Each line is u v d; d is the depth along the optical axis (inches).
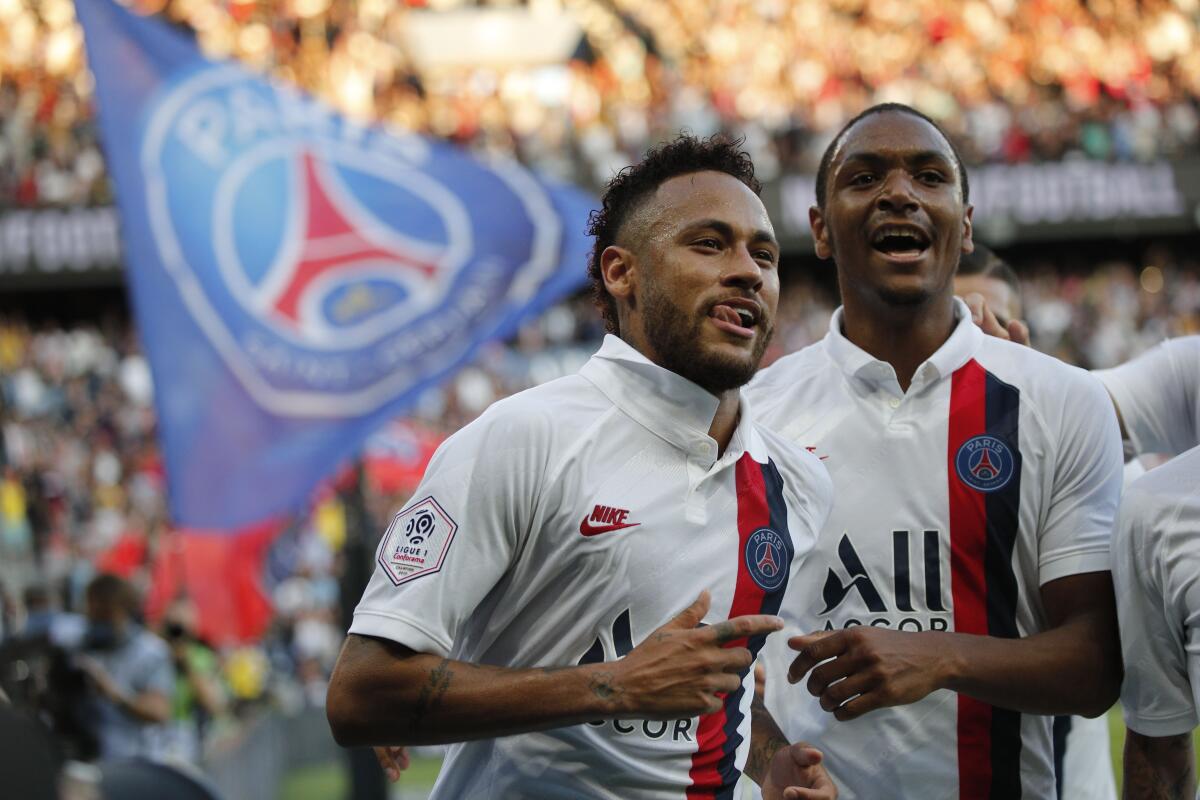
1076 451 98.2
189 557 374.9
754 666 87.0
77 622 258.4
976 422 99.4
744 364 81.4
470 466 79.5
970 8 805.2
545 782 82.9
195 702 268.1
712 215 81.4
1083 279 775.1
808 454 93.4
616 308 86.6
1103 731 117.1
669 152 85.1
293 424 213.2
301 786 331.9
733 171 85.4
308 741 340.5
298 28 812.6
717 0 818.2
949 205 99.2
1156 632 89.6
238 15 813.2
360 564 239.3
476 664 79.6
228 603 375.9
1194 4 790.5
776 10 818.2
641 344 84.0
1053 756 104.4
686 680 75.0
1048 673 91.5
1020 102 745.0
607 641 81.2
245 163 215.6
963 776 100.3
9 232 720.3
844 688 87.7
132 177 211.9
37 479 616.7
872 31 804.0
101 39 212.7
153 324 210.7
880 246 99.3
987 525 98.4
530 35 796.0
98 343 746.2
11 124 754.2
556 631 81.6
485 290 221.5
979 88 757.9
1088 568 96.0
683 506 82.0
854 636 87.7
